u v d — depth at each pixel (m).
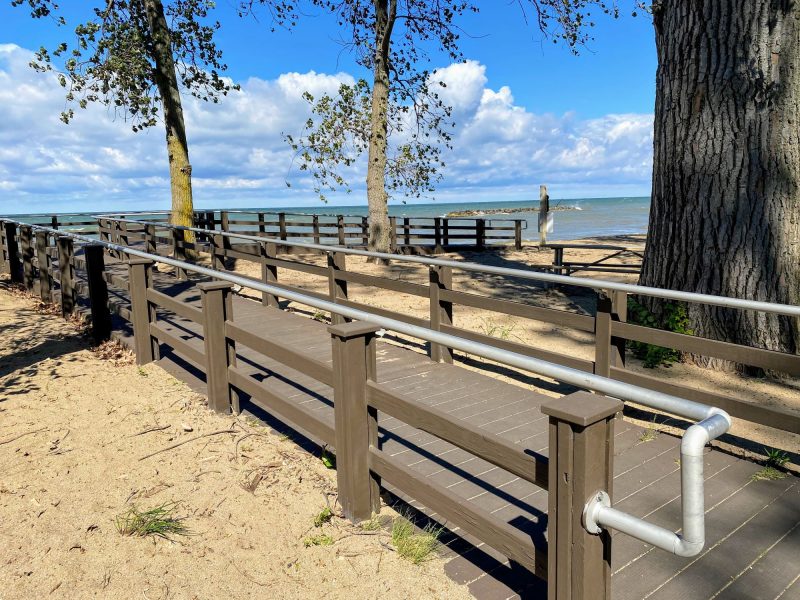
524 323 7.24
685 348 3.66
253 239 8.10
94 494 3.17
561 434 1.73
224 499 3.12
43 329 6.80
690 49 5.37
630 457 3.52
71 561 2.60
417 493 2.56
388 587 2.44
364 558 2.64
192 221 13.38
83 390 4.80
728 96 5.18
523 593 2.38
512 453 2.00
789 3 4.87
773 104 5.02
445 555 2.65
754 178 5.13
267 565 2.60
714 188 5.33
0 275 10.25
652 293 3.63
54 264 9.73
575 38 12.59
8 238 9.53
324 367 3.02
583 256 13.45
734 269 5.26
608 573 1.82
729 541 2.65
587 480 1.69
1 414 4.29
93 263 6.06
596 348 4.12
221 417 4.22
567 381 1.92
